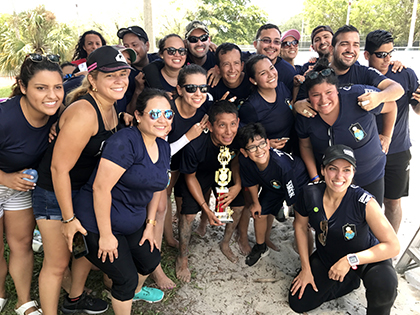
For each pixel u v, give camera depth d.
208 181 3.74
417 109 3.88
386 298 2.67
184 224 3.53
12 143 2.40
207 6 39.62
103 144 2.37
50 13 15.38
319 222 2.89
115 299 2.55
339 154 2.63
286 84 4.19
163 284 3.38
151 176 2.43
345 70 3.63
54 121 2.55
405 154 3.76
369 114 3.13
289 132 3.73
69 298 2.98
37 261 3.61
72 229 2.35
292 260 3.82
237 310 3.15
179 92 3.16
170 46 3.65
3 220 2.92
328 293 3.10
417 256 3.30
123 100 3.36
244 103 3.56
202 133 3.29
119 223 2.45
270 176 3.36
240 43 41.75
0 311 3.02
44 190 2.50
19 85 2.33
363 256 2.70
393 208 3.97
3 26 15.98
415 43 37.16
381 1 44.59
